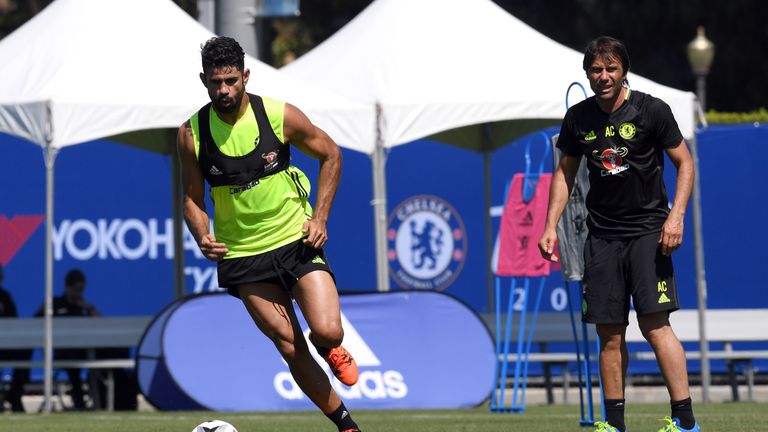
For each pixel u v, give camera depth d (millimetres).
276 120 22375
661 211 24375
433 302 43094
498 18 47281
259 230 22453
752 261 55562
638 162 24109
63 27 44406
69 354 49375
